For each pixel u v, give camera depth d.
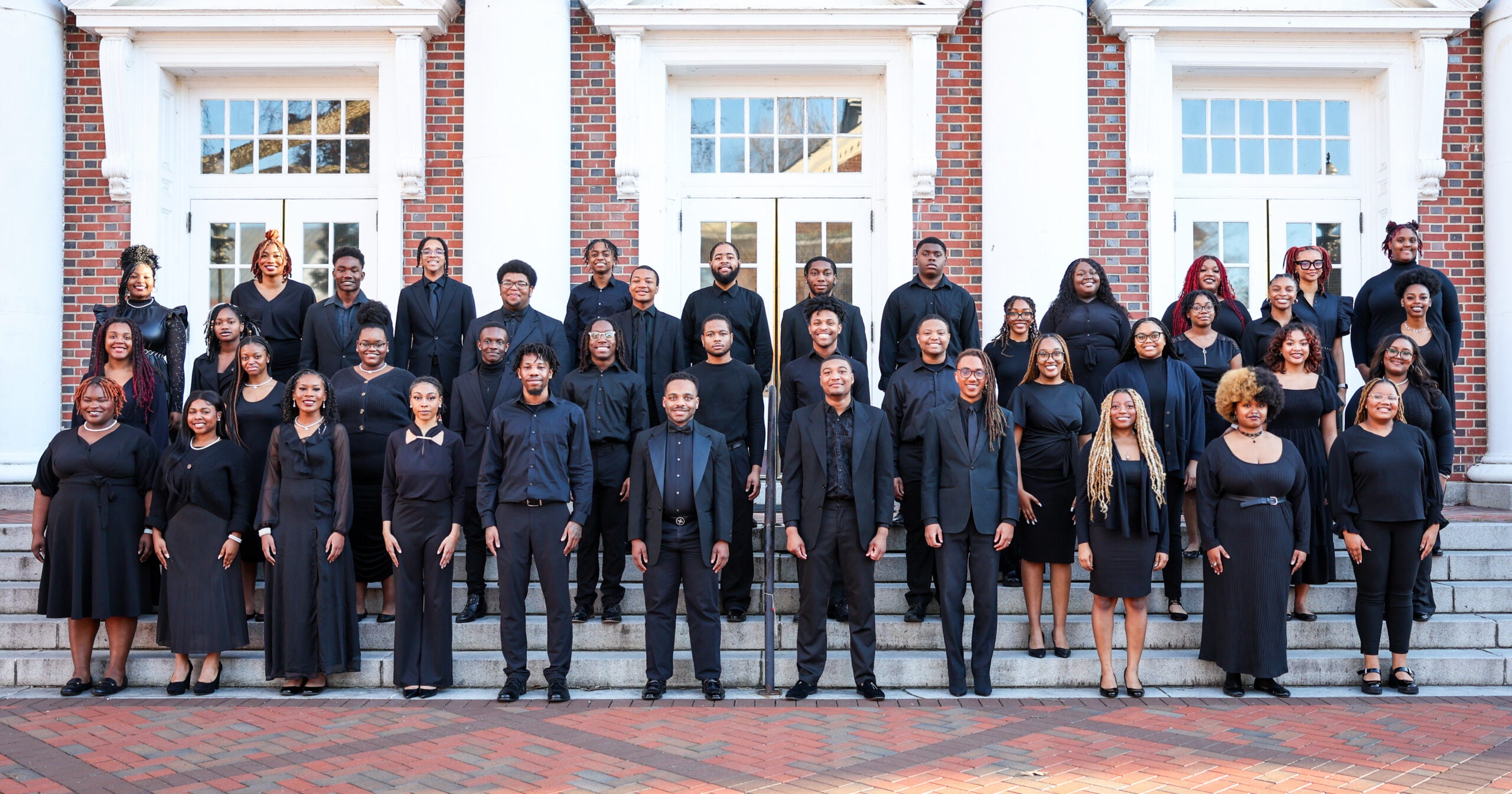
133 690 6.21
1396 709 5.75
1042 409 6.39
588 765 4.70
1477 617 6.71
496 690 6.21
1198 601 6.81
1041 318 8.81
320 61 9.33
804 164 9.66
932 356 6.61
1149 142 9.34
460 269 9.34
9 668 6.27
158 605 6.44
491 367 6.61
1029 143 8.90
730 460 6.15
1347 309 7.50
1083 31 9.05
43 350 8.98
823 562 6.04
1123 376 6.54
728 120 9.70
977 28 9.39
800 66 9.41
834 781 4.46
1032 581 6.38
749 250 9.63
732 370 6.70
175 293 9.55
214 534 6.11
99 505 6.10
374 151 9.56
